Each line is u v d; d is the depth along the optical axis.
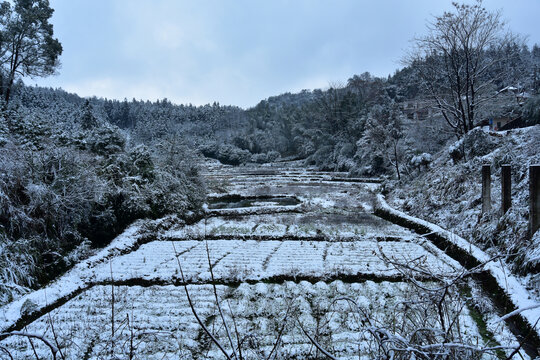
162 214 16.48
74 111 55.41
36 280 8.83
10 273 8.20
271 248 12.08
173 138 20.55
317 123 51.59
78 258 10.66
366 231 14.20
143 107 101.62
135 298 7.85
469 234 10.56
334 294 7.76
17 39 21.08
